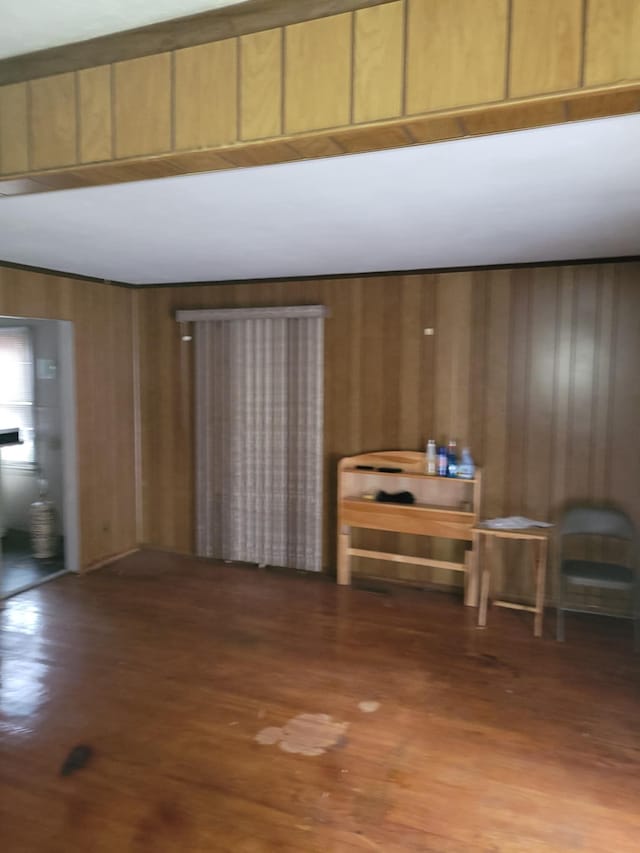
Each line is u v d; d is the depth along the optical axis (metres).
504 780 2.56
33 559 5.34
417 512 4.39
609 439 4.12
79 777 2.56
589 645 3.80
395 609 4.32
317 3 1.44
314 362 4.81
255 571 5.07
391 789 2.50
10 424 5.85
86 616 4.19
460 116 1.38
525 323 4.27
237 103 1.54
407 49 1.39
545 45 1.30
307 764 2.66
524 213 2.83
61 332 4.82
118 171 1.75
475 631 3.98
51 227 3.10
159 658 3.60
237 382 5.07
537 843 2.23
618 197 2.54
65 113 1.72
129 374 5.46
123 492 5.46
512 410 4.36
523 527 4.16
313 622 4.11
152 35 1.60
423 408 4.59
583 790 2.50
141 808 2.39
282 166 2.10
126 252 3.82
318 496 4.92
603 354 4.09
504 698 3.19
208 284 5.19
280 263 4.25
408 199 2.56
